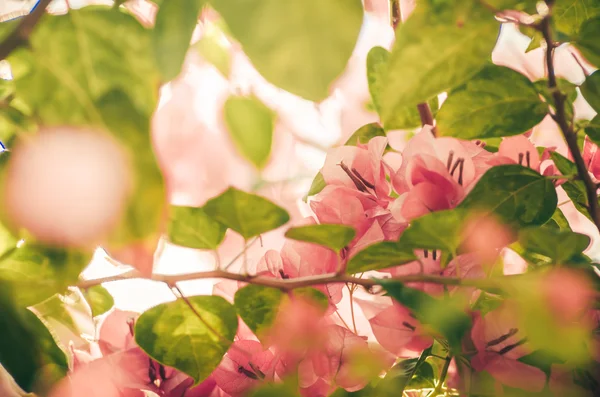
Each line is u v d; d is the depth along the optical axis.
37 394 0.70
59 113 0.64
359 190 0.81
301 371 0.78
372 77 0.81
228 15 0.61
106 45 0.65
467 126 0.76
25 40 0.64
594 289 0.73
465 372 0.79
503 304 0.77
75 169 0.63
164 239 0.76
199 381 0.76
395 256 0.74
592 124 0.76
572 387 0.78
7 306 0.70
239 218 0.73
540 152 0.85
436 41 0.66
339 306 0.83
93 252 0.69
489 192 0.75
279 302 0.77
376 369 0.79
